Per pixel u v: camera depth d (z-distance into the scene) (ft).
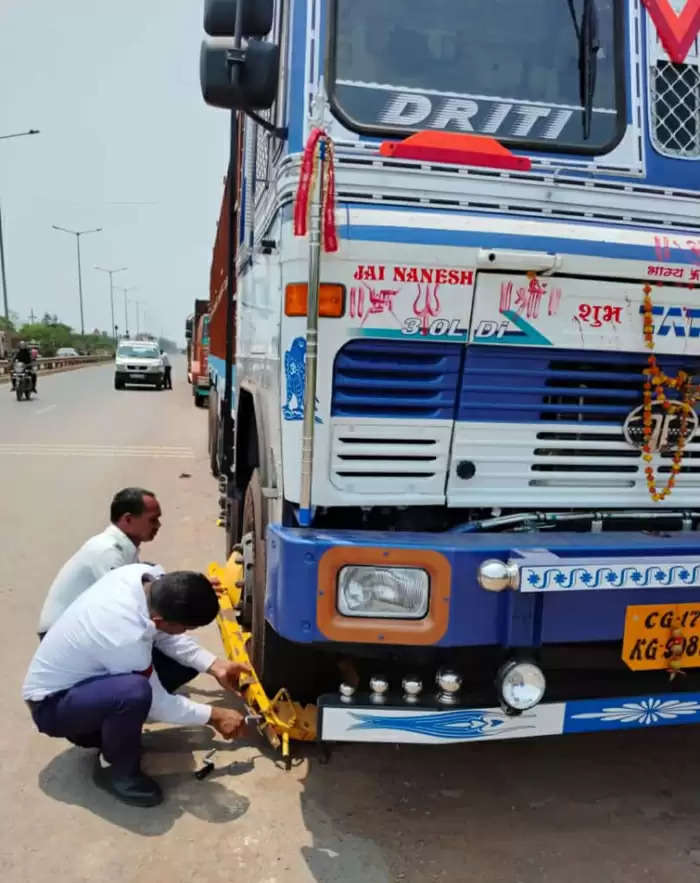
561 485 8.91
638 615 8.14
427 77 8.77
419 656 8.64
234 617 12.50
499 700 8.01
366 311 8.07
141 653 9.36
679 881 8.18
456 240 8.11
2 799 9.37
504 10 9.01
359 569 7.66
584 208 8.80
